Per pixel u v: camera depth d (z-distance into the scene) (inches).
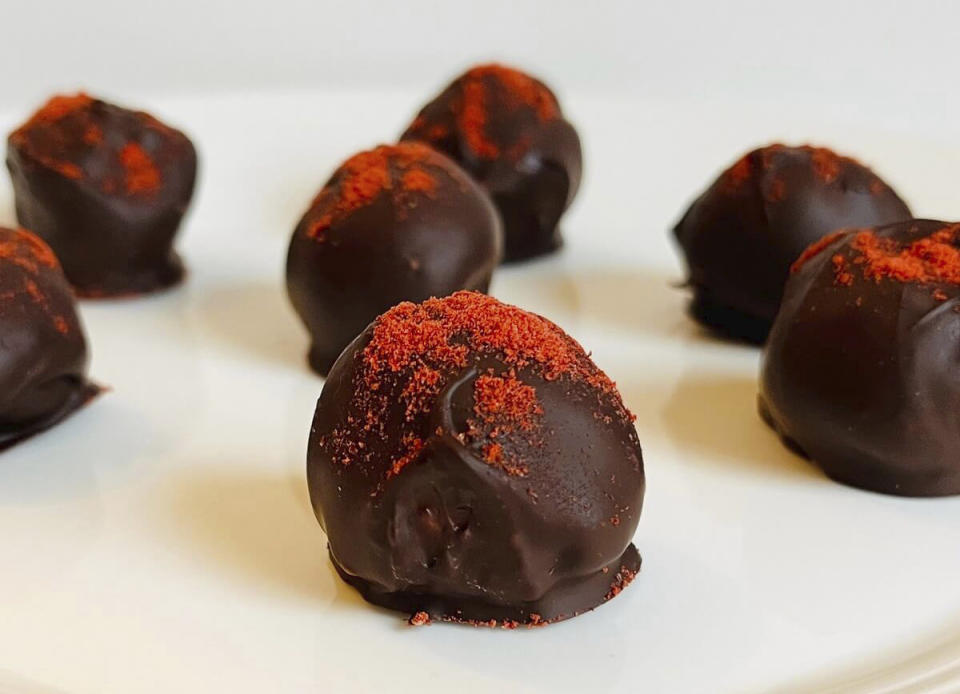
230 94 12.8
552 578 6.6
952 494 7.6
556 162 10.0
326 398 6.8
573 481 6.5
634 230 10.8
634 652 6.6
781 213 8.8
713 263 9.1
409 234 8.5
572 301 9.7
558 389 6.6
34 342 7.9
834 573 7.1
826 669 6.6
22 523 7.4
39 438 8.1
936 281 7.5
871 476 7.6
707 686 6.5
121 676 6.5
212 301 9.7
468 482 6.4
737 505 7.5
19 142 9.5
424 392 6.5
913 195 11.0
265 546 7.2
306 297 8.7
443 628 6.7
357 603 6.8
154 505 7.5
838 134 12.2
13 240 8.1
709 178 11.6
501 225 9.5
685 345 9.2
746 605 6.9
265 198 11.2
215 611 6.8
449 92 10.1
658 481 7.7
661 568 7.1
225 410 8.4
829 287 7.7
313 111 12.5
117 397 8.5
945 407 7.3
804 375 7.7
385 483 6.5
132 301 9.7
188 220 10.8
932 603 6.9
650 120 12.6
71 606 6.9
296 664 6.5
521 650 6.6
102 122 9.6
